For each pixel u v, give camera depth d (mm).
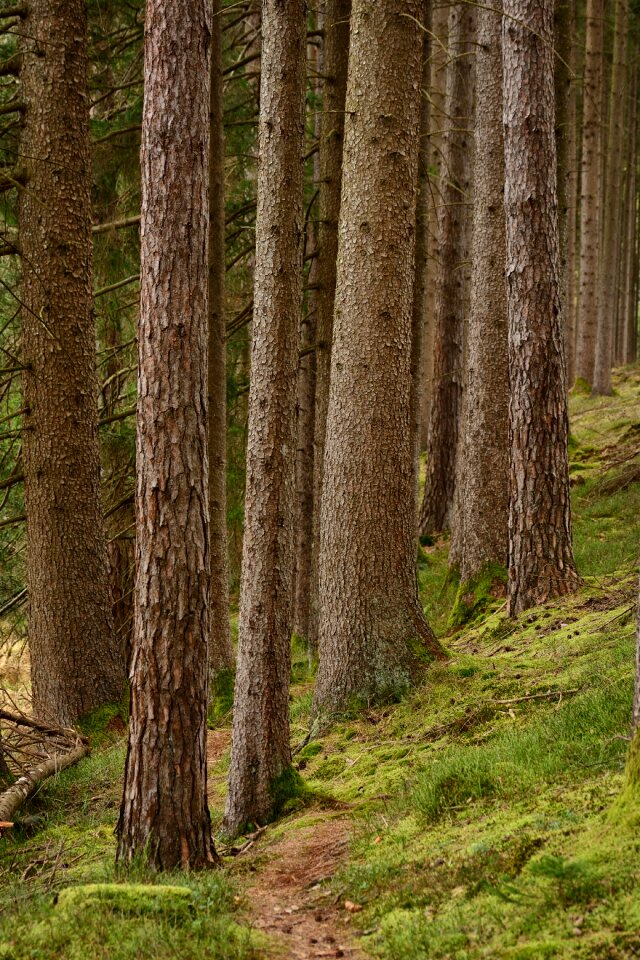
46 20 11508
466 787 5742
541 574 10172
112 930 4117
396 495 9094
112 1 13180
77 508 11688
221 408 12336
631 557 11523
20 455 12773
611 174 26359
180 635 5629
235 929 4223
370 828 5824
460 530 14078
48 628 11562
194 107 5719
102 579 11883
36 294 11602
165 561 5621
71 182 11633
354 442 9094
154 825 5570
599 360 25094
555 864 3797
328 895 4891
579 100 31953
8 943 4039
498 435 12180
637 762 4227
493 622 10656
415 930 3861
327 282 12680
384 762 7332
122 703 11680
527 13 10188
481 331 12336
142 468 5695
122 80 13961
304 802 6918
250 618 7227
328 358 12781
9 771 9227
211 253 12352
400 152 9078
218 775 9211
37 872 6230
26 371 11719
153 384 5660
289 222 7965
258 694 7141
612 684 6574
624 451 18219
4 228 13672
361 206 9148
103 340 15781
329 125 12516
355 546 9016
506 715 7121
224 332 12484
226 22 15227
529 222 10219
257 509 7328
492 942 3512
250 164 15406
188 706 5648
